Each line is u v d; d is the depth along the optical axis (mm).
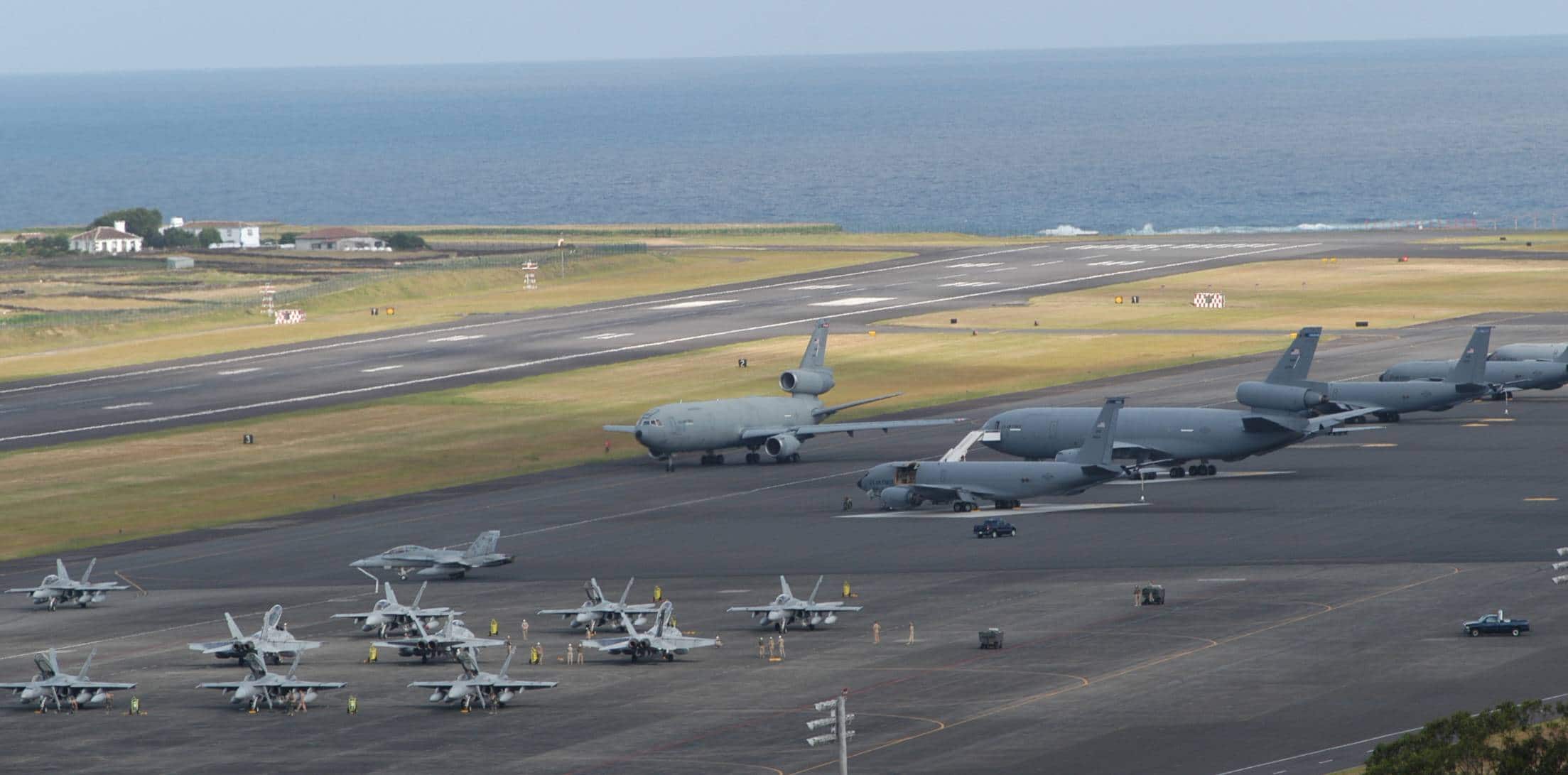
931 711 146000
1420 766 108812
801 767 131250
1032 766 129875
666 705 151125
